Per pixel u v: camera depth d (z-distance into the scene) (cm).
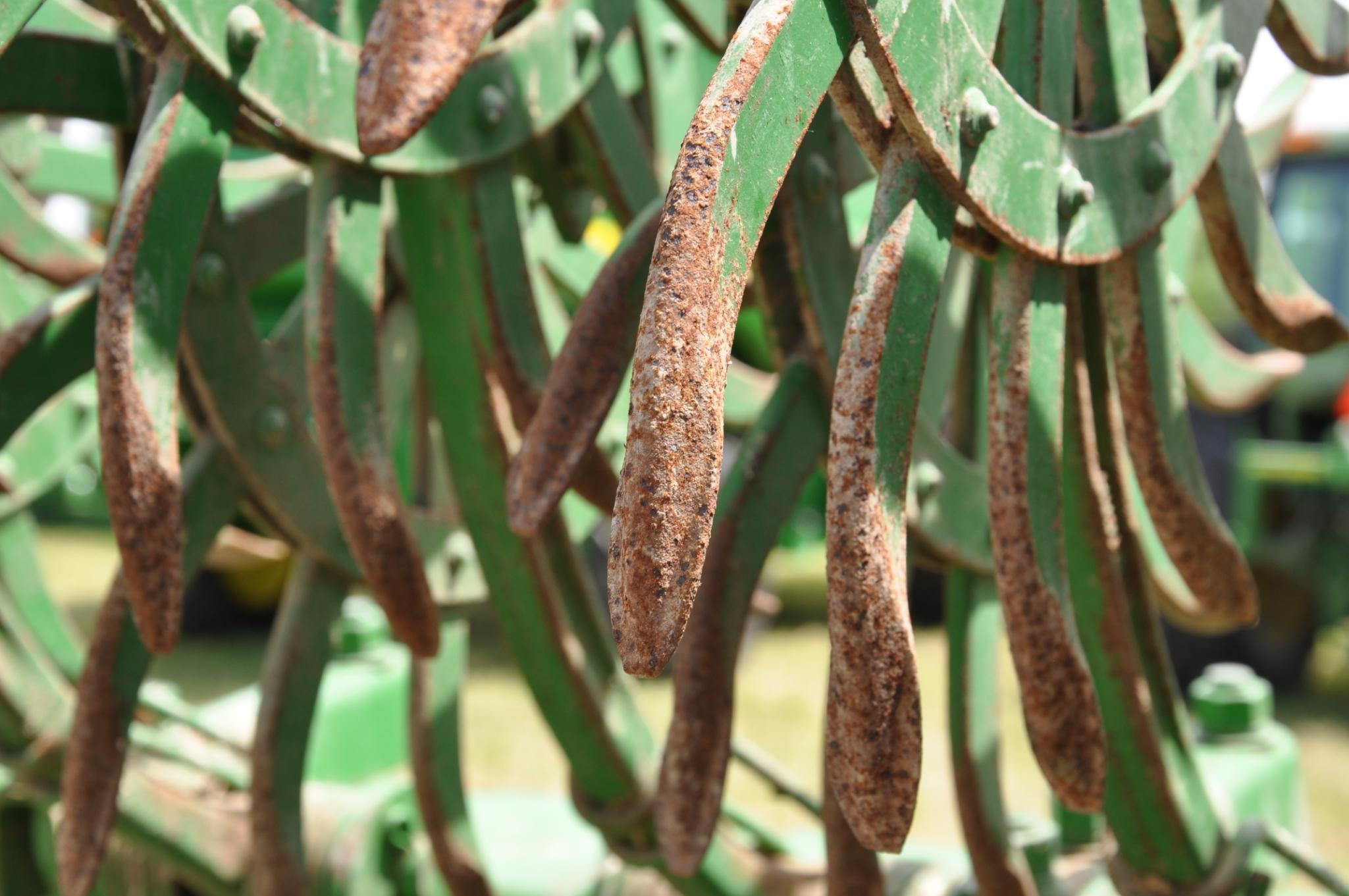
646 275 110
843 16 95
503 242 118
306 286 113
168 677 392
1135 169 107
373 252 114
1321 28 121
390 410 142
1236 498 402
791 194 113
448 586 142
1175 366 114
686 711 113
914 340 98
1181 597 143
